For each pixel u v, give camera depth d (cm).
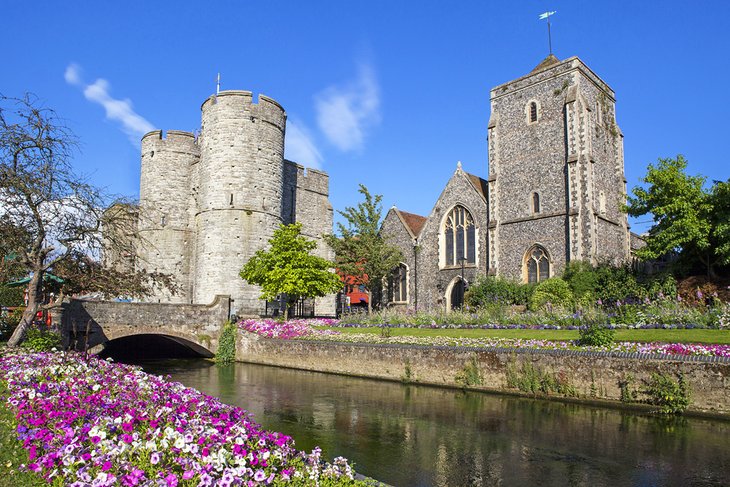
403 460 1095
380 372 2205
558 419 1406
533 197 3356
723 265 2686
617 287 2727
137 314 2906
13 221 1609
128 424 703
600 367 1564
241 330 3094
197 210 4016
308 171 4572
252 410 1595
